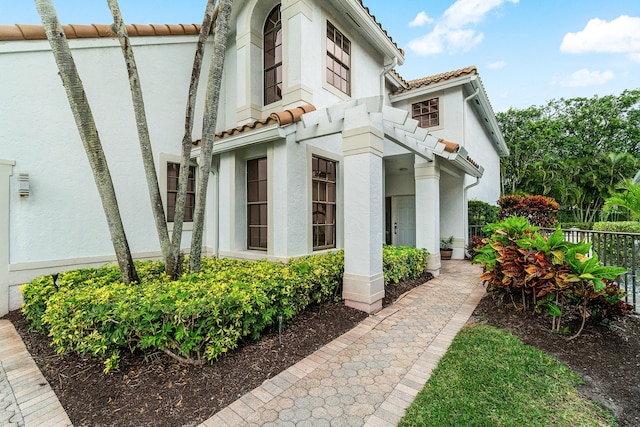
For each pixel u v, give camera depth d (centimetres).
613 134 2556
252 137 643
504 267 491
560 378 329
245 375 346
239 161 743
